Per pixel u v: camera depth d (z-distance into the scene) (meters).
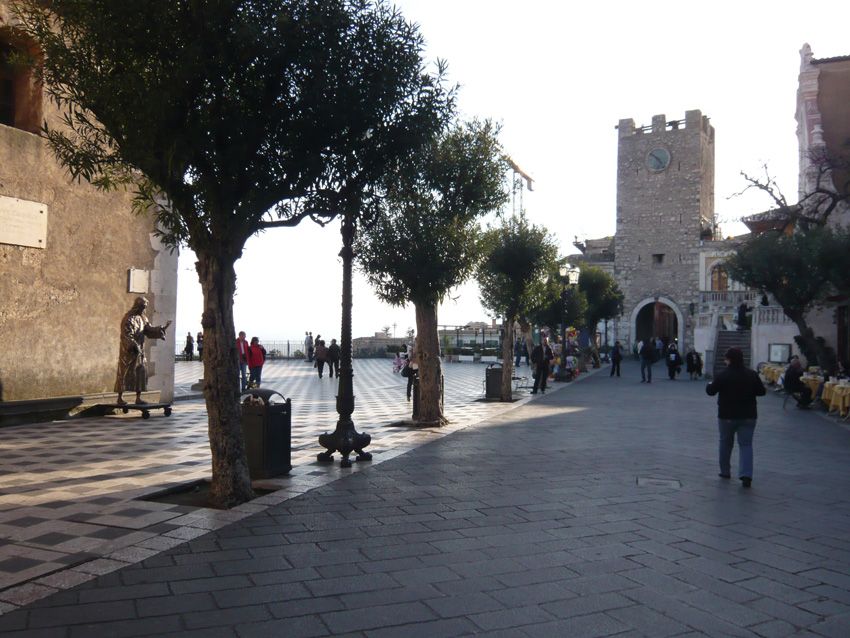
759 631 4.07
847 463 10.14
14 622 3.93
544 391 23.05
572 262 58.38
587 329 40.53
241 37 5.70
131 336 13.62
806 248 19.98
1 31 11.89
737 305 41.34
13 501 6.77
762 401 20.66
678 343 53.78
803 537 6.11
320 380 27.48
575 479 8.48
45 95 12.82
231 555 5.23
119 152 6.35
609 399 20.36
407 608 4.27
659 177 55.09
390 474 8.59
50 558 5.05
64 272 13.31
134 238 15.05
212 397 6.87
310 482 7.99
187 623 3.96
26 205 12.48
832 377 18.91
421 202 12.54
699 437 12.55
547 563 5.21
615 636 3.94
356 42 6.50
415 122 6.87
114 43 5.96
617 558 5.38
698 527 6.37
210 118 6.19
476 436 12.20
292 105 6.43
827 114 29.81
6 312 12.17
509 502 7.18
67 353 13.39
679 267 54.12
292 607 4.24
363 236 12.65
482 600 4.43
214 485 6.90
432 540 5.75
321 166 6.60
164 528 5.90
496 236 14.75
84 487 7.43
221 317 6.83
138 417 13.80
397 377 29.97
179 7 5.87
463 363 43.62
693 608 4.39
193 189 6.56
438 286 12.59
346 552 5.37
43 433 11.41
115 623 3.94
